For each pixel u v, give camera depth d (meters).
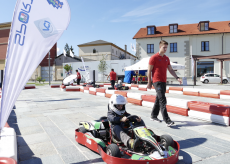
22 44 3.12
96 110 7.77
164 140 3.32
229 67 31.55
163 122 5.73
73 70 38.09
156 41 34.56
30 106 8.83
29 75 3.16
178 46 33.72
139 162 2.69
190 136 4.48
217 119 5.50
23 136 4.59
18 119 6.29
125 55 56.12
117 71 34.59
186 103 6.50
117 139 3.58
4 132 3.71
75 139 4.28
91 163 3.16
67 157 3.42
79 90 17.38
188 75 33.22
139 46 35.28
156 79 5.44
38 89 19.81
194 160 3.22
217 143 4.01
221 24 33.88
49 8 3.38
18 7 3.08
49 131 4.99
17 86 3.06
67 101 10.45
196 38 33.09
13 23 3.03
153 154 2.82
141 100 8.88
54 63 46.06
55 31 3.44
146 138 2.96
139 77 23.92
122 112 3.67
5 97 2.95
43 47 3.31
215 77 26.22
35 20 3.25
